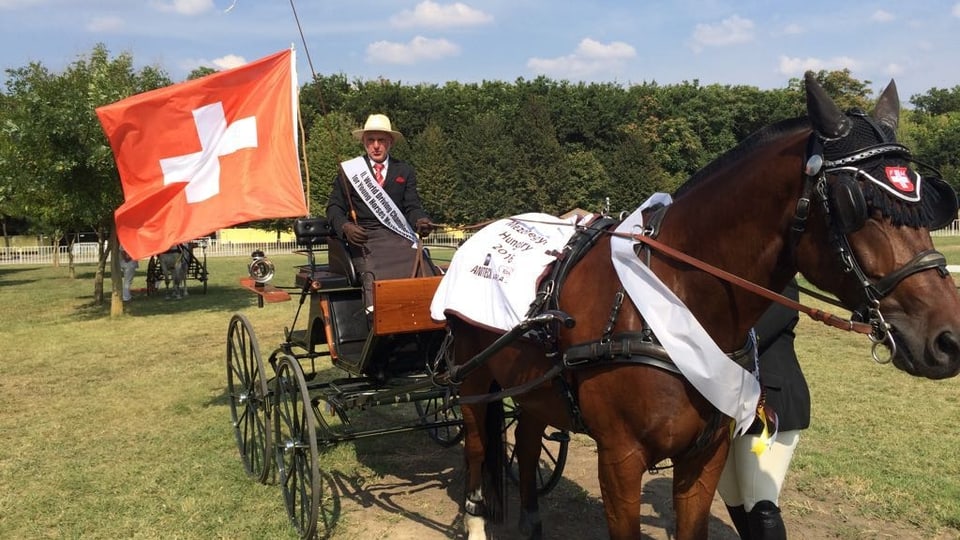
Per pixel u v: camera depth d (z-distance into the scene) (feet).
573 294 9.27
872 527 13.70
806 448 17.83
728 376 7.94
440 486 16.49
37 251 124.26
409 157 172.55
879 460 16.96
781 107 212.43
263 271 16.99
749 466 10.37
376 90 211.00
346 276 16.37
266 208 17.49
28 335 38.91
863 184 6.68
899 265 6.55
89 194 41.73
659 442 8.25
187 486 16.30
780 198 7.52
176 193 17.22
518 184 168.55
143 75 45.37
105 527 14.15
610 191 176.04
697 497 8.90
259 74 18.06
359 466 17.71
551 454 18.02
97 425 21.35
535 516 13.41
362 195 16.11
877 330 6.72
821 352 29.55
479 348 11.63
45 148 39.45
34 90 39.01
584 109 204.95
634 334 8.26
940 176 7.02
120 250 47.93
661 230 8.75
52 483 16.56
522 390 9.78
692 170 208.13
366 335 16.14
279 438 15.48
